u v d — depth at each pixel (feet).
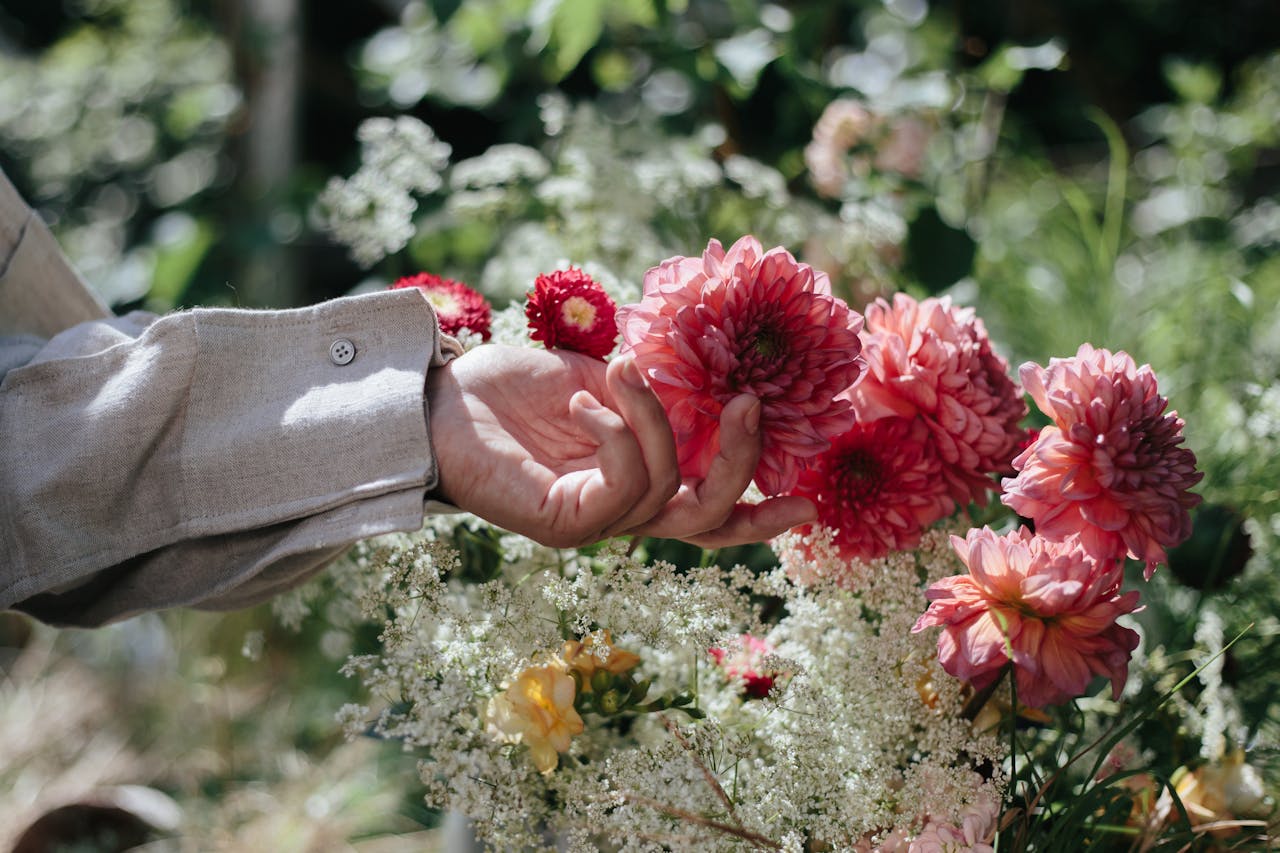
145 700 5.21
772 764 2.86
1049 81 8.80
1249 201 7.06
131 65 9.79
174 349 2.57
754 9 5.08
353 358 2.60
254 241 6.82
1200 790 2.94
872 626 2.96
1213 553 3.13
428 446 2.48
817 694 2.77
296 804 4.14
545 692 2.69
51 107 9.66
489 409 2.53
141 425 2.55
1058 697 2.62
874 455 2.82
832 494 2.81
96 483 2.56
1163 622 3.46
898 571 2.88
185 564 2.64
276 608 3.30
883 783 2.74
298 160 8.52
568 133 4.58
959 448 2.81
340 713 2.72
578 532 2.43
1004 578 2.60
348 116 9.14
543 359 2.60
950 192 5.65
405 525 2.44
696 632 2.73
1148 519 2.57
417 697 2.75
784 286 2.49
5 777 4.67
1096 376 2.60
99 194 9.41
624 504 2.40
